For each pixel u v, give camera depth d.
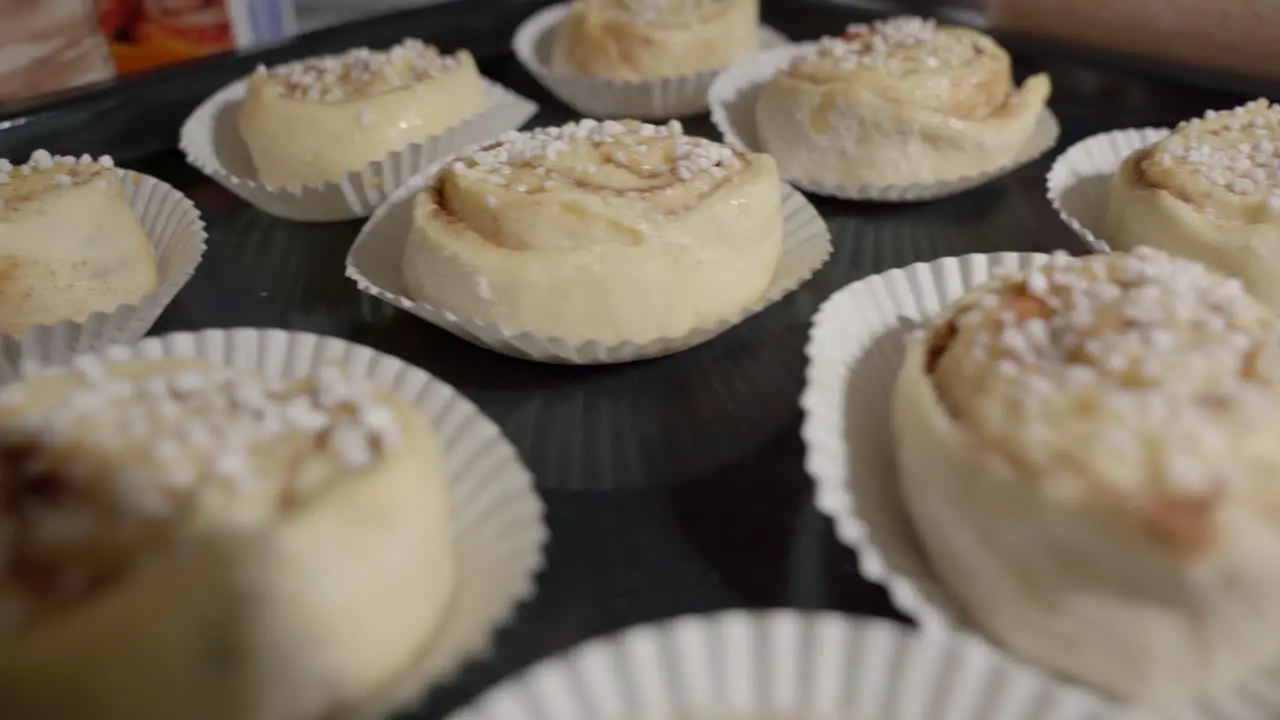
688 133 0.37
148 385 0.23
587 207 0.27
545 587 0.24
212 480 0.22
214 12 0.41
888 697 0.21
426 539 0.22
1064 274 0.25
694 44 0.36
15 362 0.28
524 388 0.28
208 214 0.33
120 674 0.19
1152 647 0.22
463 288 0.27
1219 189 0.29
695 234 0.28
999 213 0.33
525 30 0.40
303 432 0.22
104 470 0.22
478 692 0.23
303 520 0.21
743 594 0.24
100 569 0.20
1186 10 0.36
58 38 0.38
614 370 0.29
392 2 0.47
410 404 0.24
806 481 0.26
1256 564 0.21
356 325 0.30
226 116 0.35
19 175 0.29
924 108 0.32
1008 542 0.22
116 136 0.35
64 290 0.28
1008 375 0.23
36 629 0.19
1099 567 0.22
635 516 0.26
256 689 0.21
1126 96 0.36
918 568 0.23
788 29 0.41
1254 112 0.31
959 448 0.23
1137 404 0.22
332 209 0.33
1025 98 0.33
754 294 0.29
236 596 0.20
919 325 0.27
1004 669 0.21
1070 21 0.38
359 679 0.22
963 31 0.35
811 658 0.21
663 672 0.21
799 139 0.33
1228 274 0.28
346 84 0.33
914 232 0.33
